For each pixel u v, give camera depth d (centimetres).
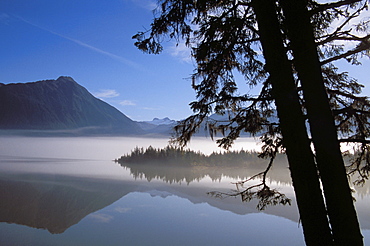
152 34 432
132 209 11162
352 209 265
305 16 295
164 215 9831
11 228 9212
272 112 477
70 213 11294
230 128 487
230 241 6569
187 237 7125
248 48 469
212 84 478
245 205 10669
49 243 7625
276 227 7431
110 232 8119
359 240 259
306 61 288
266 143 460
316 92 282
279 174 11125
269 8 320
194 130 470
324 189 274
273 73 311
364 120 428
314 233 272
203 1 401
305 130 294
